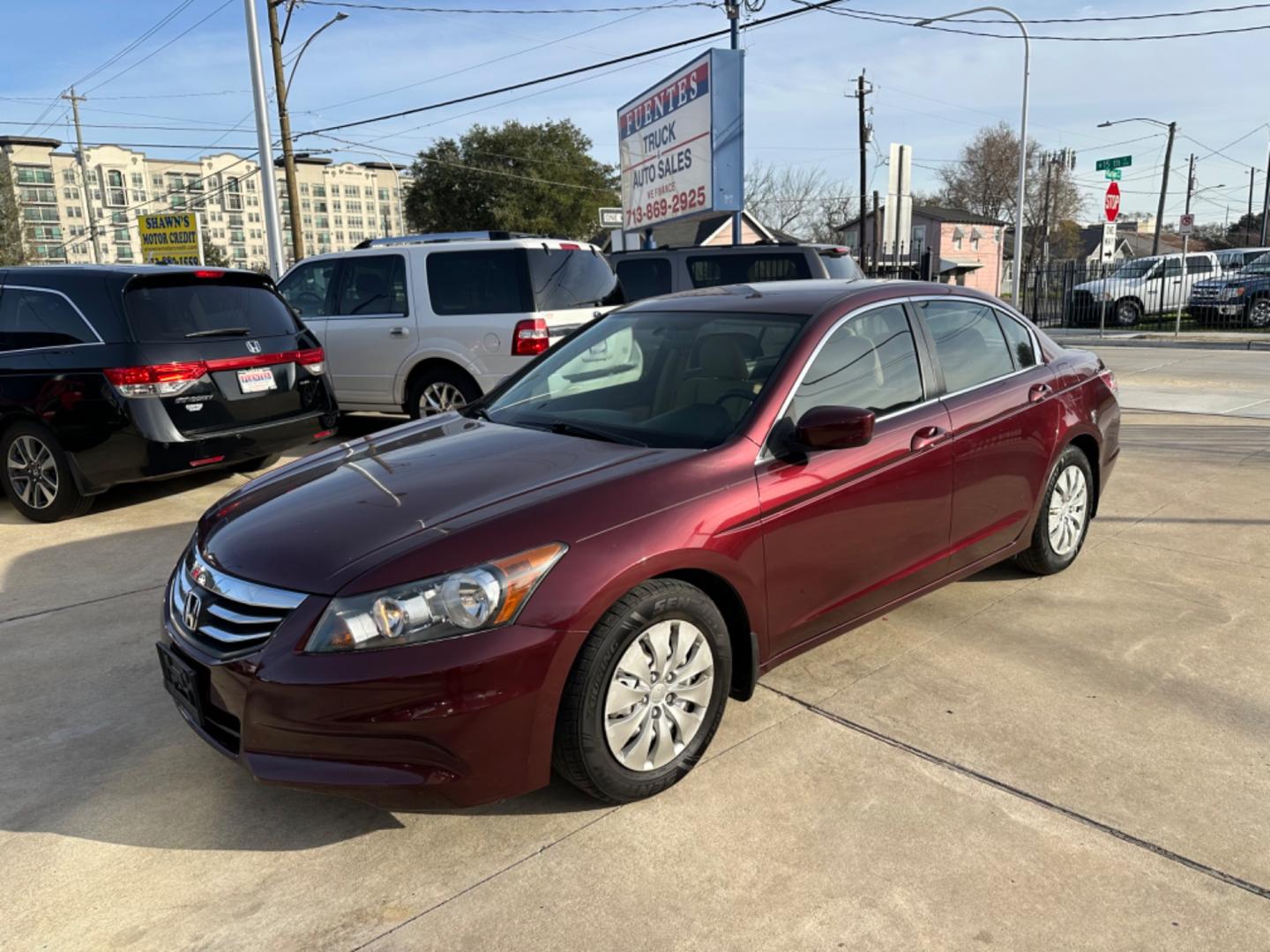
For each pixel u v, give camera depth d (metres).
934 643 3.89
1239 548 5.04
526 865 2.56
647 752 2.79
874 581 3.50
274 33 23.44
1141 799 2.78
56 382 5.79
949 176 68.69
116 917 2.40
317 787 2.44
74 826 2.79
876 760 3.02
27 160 129.25
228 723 2.65
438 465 3.18
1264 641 3.84
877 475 3.40
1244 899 2.35
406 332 8.00
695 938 2.27
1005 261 63.38
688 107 12.88
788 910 2.36
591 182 56.19
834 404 3.39
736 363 3.46
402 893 2.46
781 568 3.10
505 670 2.45
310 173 166.12
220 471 7.20
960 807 2.76
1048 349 4.61
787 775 2.95
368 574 2.49
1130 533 5.35
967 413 3.86
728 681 2.99
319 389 6.88
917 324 3.87
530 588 2.52
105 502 6.67
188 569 2.95
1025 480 4.19
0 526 6.07
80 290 5.88
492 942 2.27
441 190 54.44
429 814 2.75
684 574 2.91
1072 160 59.53
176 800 2.92
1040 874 2.46
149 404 5.78
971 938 2.24
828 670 3.66
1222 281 21.08
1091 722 3.22
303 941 2.29
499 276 7.64
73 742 3.29
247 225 161.62
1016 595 4.40
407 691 2.40
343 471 3.28
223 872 2.57
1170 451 7.55
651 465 2.97
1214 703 3.33
